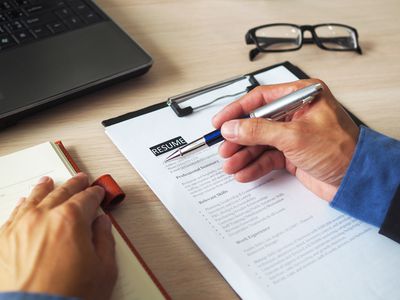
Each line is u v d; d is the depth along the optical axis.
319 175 0.50
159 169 0.51
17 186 0.47
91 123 0.57
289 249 0.44
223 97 0.61
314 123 0.49
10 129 0.55
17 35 0.61
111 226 0.42
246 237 0.45
